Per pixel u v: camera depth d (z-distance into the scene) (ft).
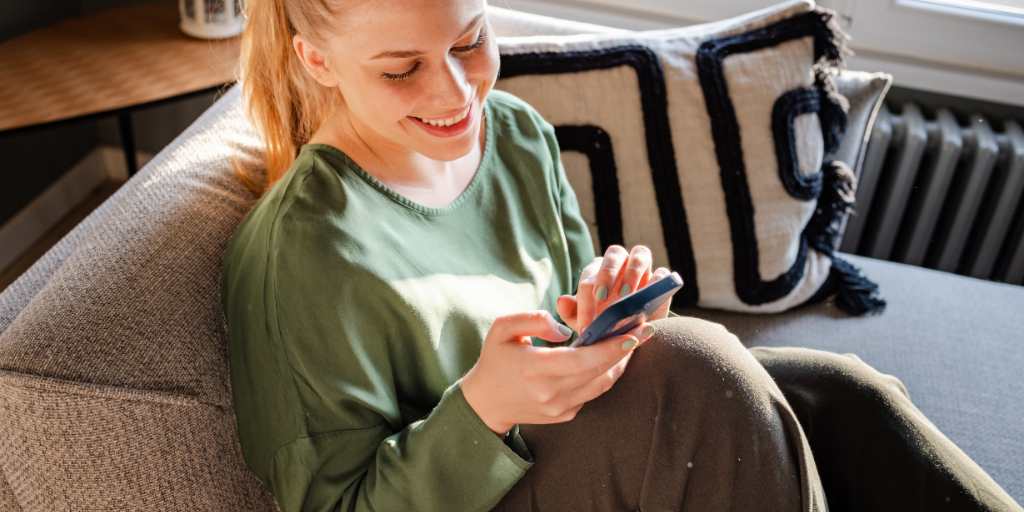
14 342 2.79
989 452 4.09
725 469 2.68
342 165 3.10
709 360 2.73
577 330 2.94
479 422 2.79
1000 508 2.90
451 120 2.97
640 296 2.56
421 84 2.85
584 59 4.34
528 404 2.70
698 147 4.38
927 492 2.97
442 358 3.09
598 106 4.33
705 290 4.53
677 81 4.36
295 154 3.48
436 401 3.14
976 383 4.41
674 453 2.71
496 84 4.29
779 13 4.51
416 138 2.99
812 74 4.51
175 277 3.10
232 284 3.11
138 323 2.92
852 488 3.11
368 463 2.98
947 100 6.52
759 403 2.70
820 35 4.49
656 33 4.51
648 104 4.34
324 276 2.89
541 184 3.67
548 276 3.58
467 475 2.85
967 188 6.03
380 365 2.99
